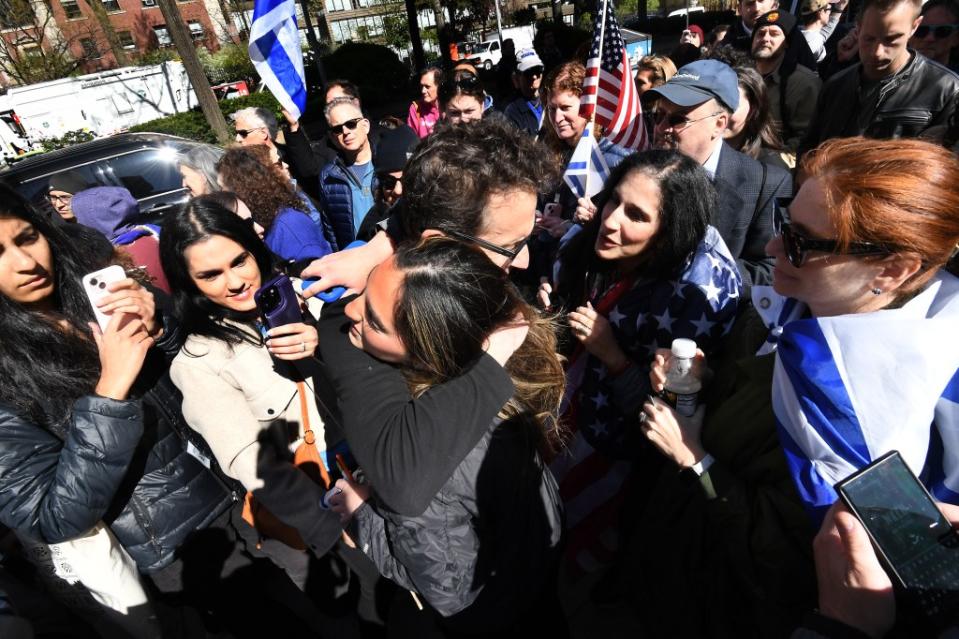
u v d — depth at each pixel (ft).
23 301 4.13
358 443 3.01
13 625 3.23
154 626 4.62
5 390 3.85
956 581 2.49
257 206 7.93
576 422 5.49
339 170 10.83
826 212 2.83
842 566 2.61
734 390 4.05
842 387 2.85
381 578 4.71
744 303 5.29
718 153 6.70
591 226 5.42
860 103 8.83
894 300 2.94
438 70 16.58
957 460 2.79
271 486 4.18
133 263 5.40
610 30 7.47
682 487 4.21
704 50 14.74
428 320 2.79
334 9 118.11
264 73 11.86
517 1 97.45
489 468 3.42
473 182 3.58
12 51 68.80
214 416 4.31
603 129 8.02
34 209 4.20
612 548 5.75
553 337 3.86
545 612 4.09
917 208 2.58
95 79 48.37
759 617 3.65
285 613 5.08
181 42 30.78
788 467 3.41
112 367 3.76
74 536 3.83
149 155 15.80
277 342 3.95
